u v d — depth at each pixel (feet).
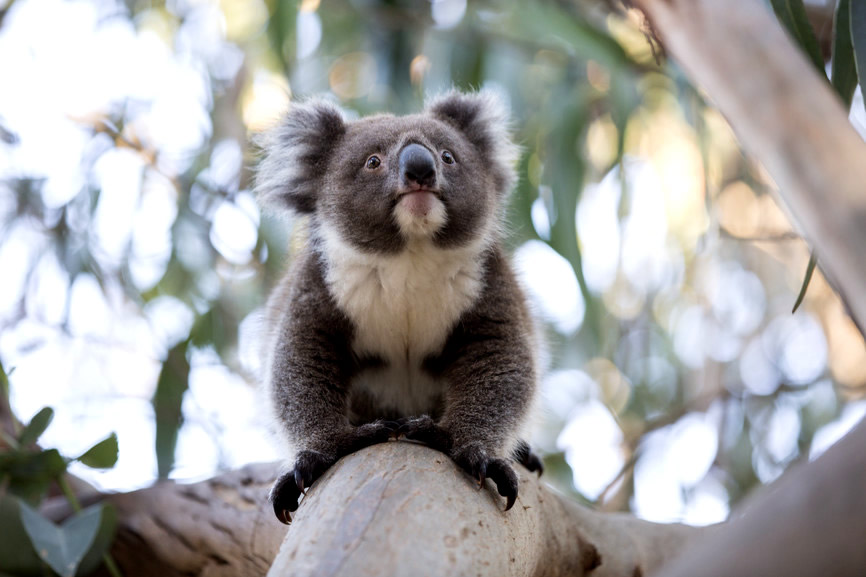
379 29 24.94
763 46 7.20
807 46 10.91
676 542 15.03
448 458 10.08
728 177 28.48
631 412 29.48
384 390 14.82
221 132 26.02
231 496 16.34
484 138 16.01
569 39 21.94
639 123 25.98
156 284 24.88
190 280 24.61
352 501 8.61
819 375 28.68
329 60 25.70
